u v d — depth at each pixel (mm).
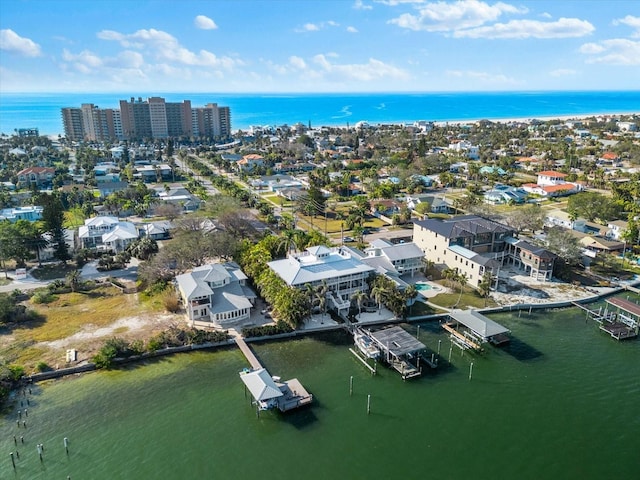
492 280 92438
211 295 78875
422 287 92812
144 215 146000
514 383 63219
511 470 48469
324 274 82062
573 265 103250
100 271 101250
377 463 49188
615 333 74812
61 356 67625
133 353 68500
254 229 123188
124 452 50562
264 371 61375
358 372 65750
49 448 51125
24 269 99000
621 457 50312
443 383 63188
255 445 51625
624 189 150125
